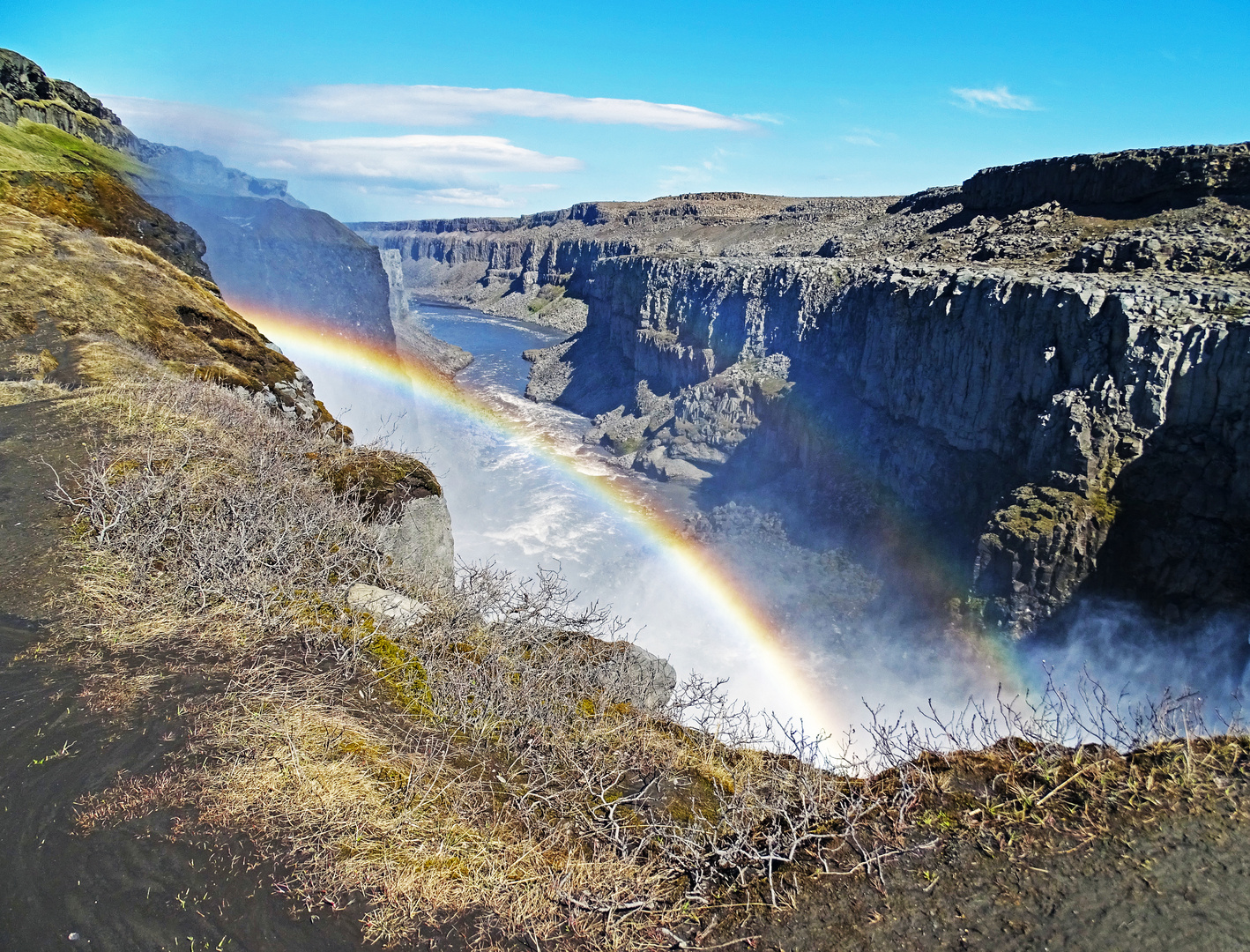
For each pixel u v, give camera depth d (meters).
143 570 11.00
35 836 6.75
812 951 6.35
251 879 6.59
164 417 16.30
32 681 8.73
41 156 38.31
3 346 20.33
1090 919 6.29
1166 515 36.38
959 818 7.55
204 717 8.44
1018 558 37.88
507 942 6.45
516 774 8.67
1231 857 6.70
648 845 7.84
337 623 10.83
